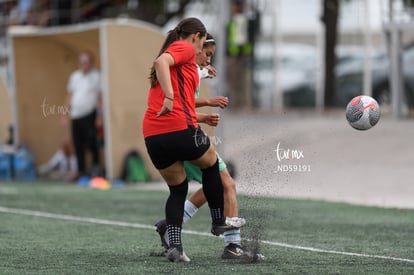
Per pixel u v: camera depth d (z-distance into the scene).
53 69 67.94
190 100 27.52
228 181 28.50
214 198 28.30
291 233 36.84
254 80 113.75
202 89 61.47
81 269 27.06
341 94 108.00
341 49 107.38
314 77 117.25
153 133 27.34
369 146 71.69
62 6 85.62
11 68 67.50
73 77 63.50
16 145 68.44
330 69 103.25
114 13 102.56
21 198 52.00
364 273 26.69
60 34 64.56
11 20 84.31
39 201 50.28
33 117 68.62
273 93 112.94
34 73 67.81
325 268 27.52
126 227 38.62
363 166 65.25
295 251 31.45
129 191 56.72
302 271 26.80
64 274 26.14
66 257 29.61
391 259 29.69
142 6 103.19
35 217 42.38
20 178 68.12
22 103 68.19
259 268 27.22
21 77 67.69
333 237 35.62
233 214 28.39
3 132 74.56
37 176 69.38
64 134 69.56
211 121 29.36
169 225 28.17
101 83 63.16
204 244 33.19
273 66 112.06
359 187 57.88
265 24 113.06
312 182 59.97
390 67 83.06
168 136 27.17
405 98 92.19
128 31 61.47
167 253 28.20
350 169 64.38
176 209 28.11
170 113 27.11
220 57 67.56
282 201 49.88
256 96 116.50
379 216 43.28
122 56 61.50
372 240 34.75
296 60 118.38
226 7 67.88
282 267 27.50
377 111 28.53
